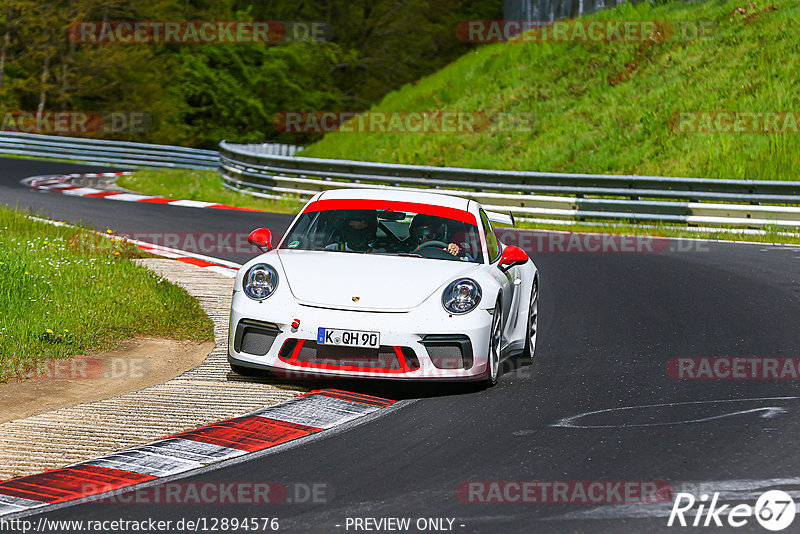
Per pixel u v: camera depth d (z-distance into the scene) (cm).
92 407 2345
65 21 16025
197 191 9169
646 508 1680
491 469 1900
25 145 12312
